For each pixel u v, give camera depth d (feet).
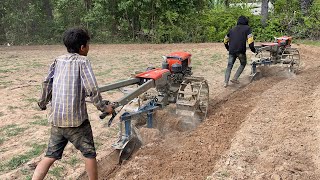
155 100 20.89
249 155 17.33
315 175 15.51
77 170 16.65
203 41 68.33
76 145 13.26
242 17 30.83
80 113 12.85
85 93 12.96
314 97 26.35
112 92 30.48
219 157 17.72
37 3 71.46
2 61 48.65
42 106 13.89
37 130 21.75
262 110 23.98
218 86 32.35
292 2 73.61
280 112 23.44
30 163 17.04
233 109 25.17
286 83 32.01
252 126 20.99
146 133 19.76
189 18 69.62
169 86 21.77
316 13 69.15
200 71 39.27
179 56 23.06
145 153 18.24
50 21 72.43
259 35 68.08
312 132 19.84
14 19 68.44
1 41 70.74
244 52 30.99
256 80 34.50
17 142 19.97
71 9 70.28
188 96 22.43
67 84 12.66
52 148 13.46
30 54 55.72
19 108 26.07
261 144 18.58
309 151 17.74
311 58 46.34
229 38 31.50
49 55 54.49
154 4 66.64
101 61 47.57
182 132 21.44
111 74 38.19
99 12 66.49
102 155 18.08
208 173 16.17
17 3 70.38
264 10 69.82
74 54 13.08
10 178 15.90
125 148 17.81
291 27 68.80
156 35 67.15
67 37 13.07
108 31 70.54
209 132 20.90
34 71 40.86
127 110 20.06
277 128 20.63
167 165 16.94
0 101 27.73
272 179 15.17
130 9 66.90
